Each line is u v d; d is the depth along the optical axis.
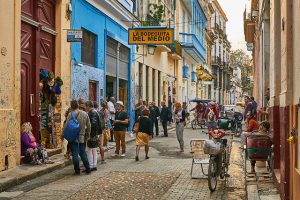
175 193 9.62
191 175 11.33
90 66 18.84
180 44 39.97
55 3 15.38
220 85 78.62
